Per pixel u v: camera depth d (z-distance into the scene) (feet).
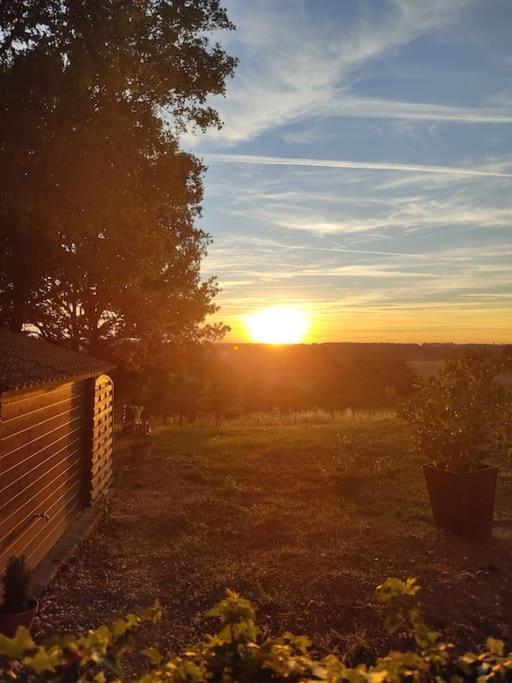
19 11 38.75
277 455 47.80
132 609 19.65
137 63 41.04
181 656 7.19
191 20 45.37
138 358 67.31
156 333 62.54
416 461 43.37
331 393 155.94
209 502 33.58
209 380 131.13
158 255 50.11
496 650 7.13
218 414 119.96
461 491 26.66
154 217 48.93
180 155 51.65
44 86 35.70
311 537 27.14
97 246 46.34
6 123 35.63
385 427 61.36
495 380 28.40
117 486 38.50
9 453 19.33
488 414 27.35
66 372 24.31
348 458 44.42
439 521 27.76
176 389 107.45
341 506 32.60
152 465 45.19
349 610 19.15
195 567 23.56
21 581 16.89
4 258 48.01
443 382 29.12
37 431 22.76
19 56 37.58
